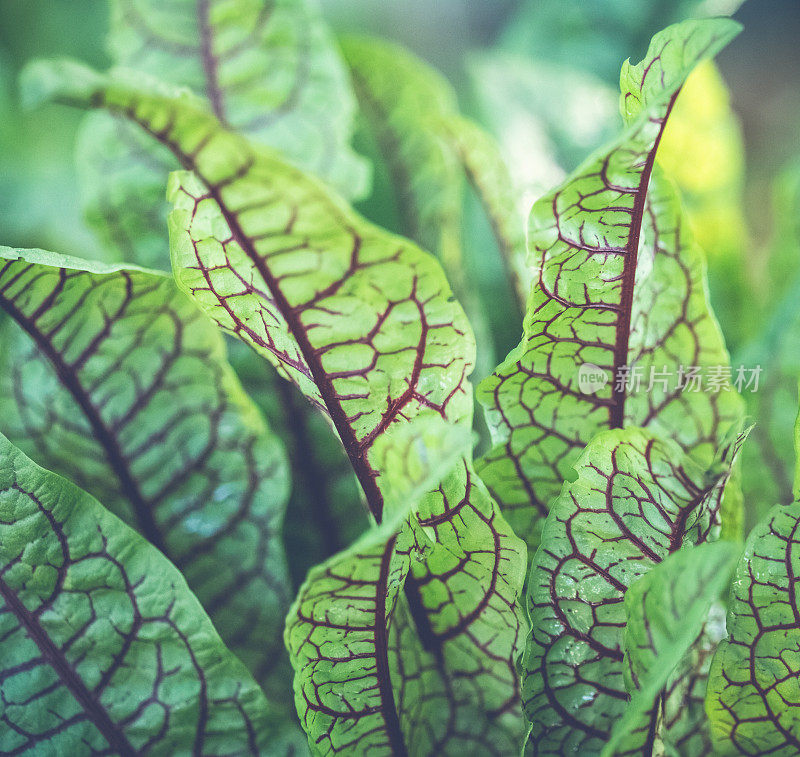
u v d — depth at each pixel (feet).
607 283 1.03
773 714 1.05
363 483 1.04
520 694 1.07
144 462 1.14
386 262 0.98
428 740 1.10
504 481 1.09
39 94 0.94
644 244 1.05
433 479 0.92
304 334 1.00
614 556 1.05
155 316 1.12
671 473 1.03
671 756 1.01
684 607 0.95
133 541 1.05
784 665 1.04
